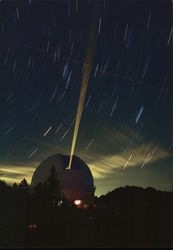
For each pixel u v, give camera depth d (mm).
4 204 26641
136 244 21766
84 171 41094
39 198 27859
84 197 38781
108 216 28656
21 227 24859
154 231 25250
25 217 26047
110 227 25969
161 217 28250
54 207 27938
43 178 40594
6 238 22328
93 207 31312
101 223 26641
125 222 27109
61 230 24422
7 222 25359
